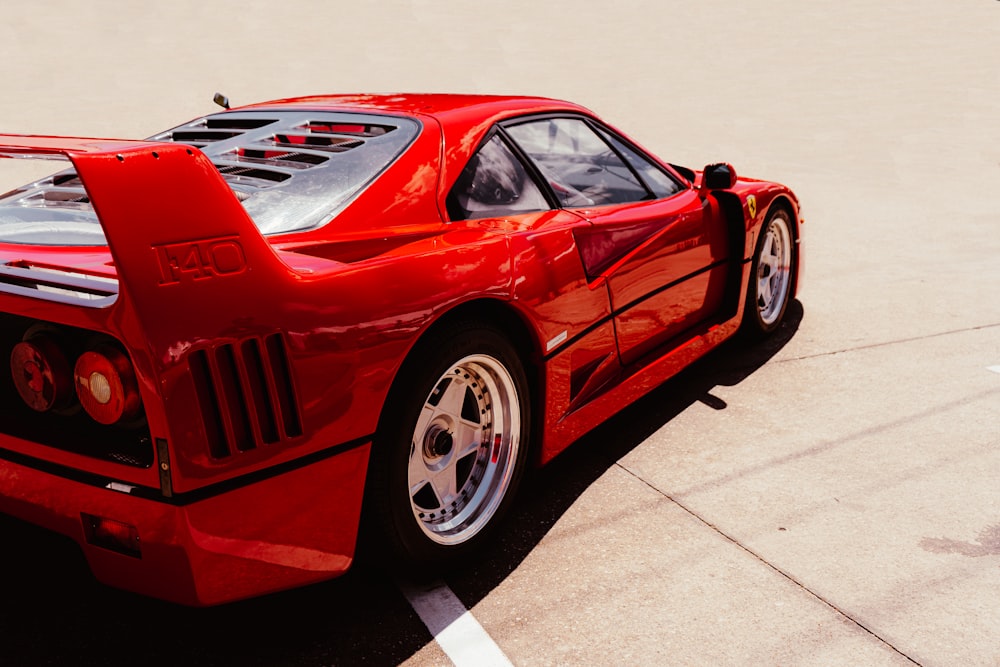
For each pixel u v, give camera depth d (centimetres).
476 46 1902
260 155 265
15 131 966
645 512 278
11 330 195
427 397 221
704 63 1817
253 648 214
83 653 210
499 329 241
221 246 179
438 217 252
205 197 178
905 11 2770
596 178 318
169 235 172
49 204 248
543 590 238
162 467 176
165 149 175
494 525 254
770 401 364
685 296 350
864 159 998
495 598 235
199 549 181
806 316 478
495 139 282
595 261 287
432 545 233
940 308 490
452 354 224
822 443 326
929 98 1469
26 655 208
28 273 192
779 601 232
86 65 1477
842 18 2623
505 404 252
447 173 260
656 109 1300
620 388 309
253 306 183
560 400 275
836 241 648
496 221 265
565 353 273
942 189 845
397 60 1656
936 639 217
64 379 184
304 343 191
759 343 435
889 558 252
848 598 234
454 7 2533
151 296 169
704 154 992
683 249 340
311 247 215
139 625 221
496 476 255
